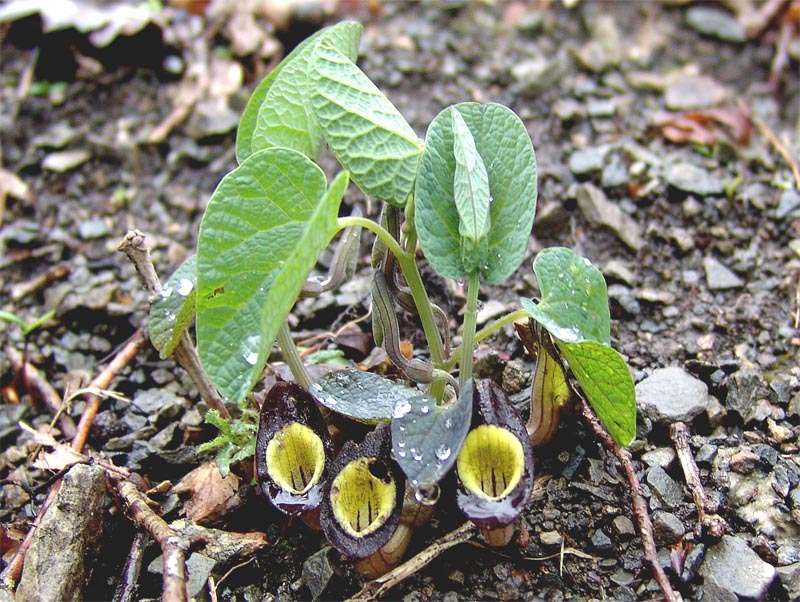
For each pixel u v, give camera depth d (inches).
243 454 12.0
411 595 11.1
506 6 23.2
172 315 11.7
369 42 21.9
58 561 11.2
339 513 10.2
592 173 17.8
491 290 15.9
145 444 13.5
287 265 8.7
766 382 13.7
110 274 17.0
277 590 11.6
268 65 21.4
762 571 11.0
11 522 13.0
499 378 13.7
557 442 12.7
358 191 17.8
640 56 21.6
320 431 10.8
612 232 16.6
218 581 11.6
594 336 11.1
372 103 10.7
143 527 11.9
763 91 20.6
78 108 20.7
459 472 10.0
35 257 17.5
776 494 12.0
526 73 20.6
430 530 11.7
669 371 13.6
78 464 12.0
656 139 19.0
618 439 11.2
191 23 22.1
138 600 11.4
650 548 11.0
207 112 20.1
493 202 10.8
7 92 20.9
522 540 11.6
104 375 14.4
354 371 10.9
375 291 10.9
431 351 11.4
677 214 17.0
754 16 22.3
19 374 15.4
